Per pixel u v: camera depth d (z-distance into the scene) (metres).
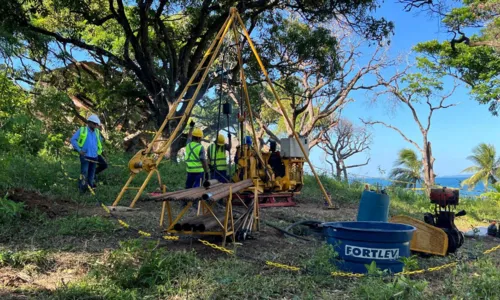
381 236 5.60
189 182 10.26
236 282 5.04
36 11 22.16
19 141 13.88
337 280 5.39
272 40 22.41
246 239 7.52
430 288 5.27
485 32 24.84
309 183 16.69
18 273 5.20
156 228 7.88
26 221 7.57
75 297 4.49
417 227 7.11
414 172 32.56
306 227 8.29
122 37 25.89
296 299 4.69
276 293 4.89
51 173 11.26
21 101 16.34
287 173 12.64
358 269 5.62
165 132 21.58
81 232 7.13
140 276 5.04
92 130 10.84
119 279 4.96
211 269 5.48
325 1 19.62
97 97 27.56
